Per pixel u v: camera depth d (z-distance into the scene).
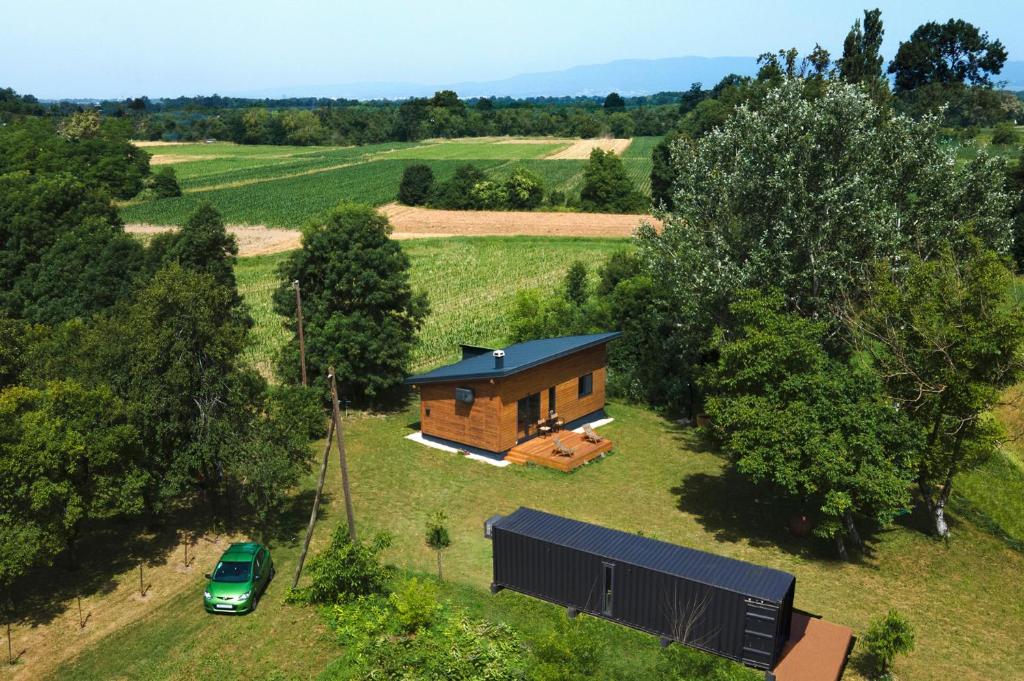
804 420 23.62
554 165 174.62
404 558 24.28
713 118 106.25
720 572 18.88
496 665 17.59
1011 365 24.95
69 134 172.75
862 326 28.41
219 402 25.27
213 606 20.91
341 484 30.41
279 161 193.00
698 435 36.69
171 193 137.75
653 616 19.25
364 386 39.66
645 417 39.53
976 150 35.72
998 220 32.22
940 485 30.97
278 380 42.69
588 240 95.81
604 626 19.67
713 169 36.62
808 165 32.25
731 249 34.38
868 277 30.52
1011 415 37.84
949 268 26.98
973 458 25.61
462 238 99.38
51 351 27.95
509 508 28.38
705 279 33.81
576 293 53.91
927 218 32.19
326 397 38.75
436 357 49.78
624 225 106.44
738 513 28.34
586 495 29.62
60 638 20.02
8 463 19.83
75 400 22.14
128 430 22.58
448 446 34.56
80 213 52.72
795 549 25.53
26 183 55.56
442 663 17.70
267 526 26.92
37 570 23.75
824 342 32.00
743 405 25.02
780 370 25.34
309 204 127.94
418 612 19.61
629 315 43.84
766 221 34.00
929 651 19.61
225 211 121.56
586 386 38.16
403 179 131.75
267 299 67.44
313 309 38.72
